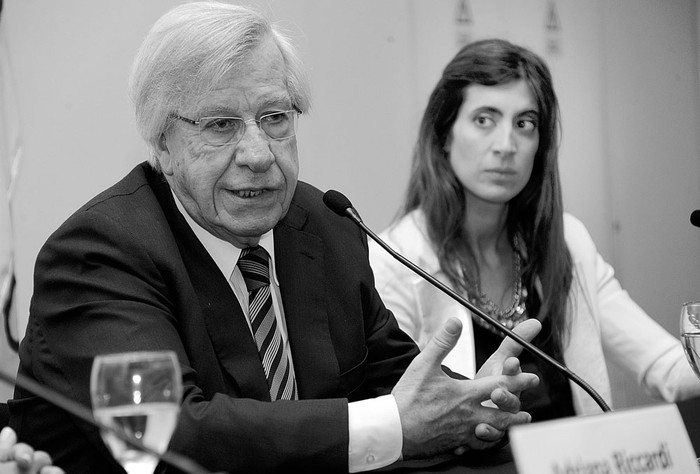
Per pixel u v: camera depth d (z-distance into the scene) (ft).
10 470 10.53
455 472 12.59
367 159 30.22
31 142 25.43
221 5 14.85
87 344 13.20
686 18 35.27
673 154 35.14
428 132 22.35
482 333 22.07
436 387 13.04
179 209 15.16
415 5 30.86
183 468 8.66
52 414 13.67
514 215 22.33
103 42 26.53
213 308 14.48
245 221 14.52
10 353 23.76
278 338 15.12
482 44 21.86
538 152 22.06
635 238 34.40
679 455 8.50
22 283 25.14
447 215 21.99
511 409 13.35
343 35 29.78
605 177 33.88
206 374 14.03
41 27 25.63
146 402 9.26
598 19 33.68
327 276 16.16
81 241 14.03
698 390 21.93
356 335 15.96
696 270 35.63
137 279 13.84
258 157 14.20
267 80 14.48
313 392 15.11
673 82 35.09
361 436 12.59
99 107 26.50
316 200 17.16
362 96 30.09
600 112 33.73
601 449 8.21
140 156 26.91
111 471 13.79
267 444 12.21
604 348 23.45
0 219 23.89
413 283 21.89
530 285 22.31
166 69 14.42
